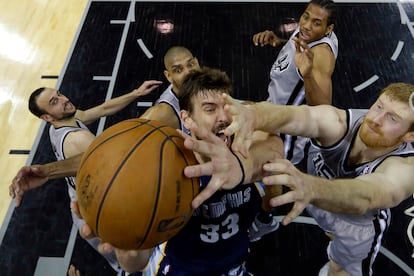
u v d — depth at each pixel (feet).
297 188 4.56
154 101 14.98
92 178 4.61
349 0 18.93
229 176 4.71
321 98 10.27
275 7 18.76
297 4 18.88
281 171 4.62
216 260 6.77
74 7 19.57
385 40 17.10
